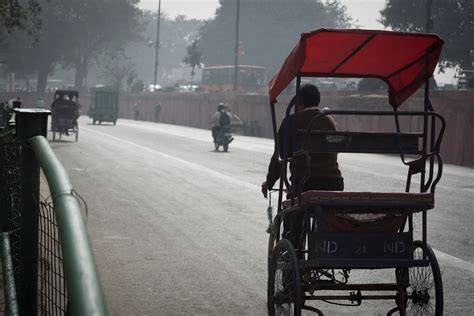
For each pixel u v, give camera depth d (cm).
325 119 564
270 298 557
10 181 578
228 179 1784
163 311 626
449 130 2895
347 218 504
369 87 4356
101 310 153
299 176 555
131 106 9256
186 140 3731
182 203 1332
